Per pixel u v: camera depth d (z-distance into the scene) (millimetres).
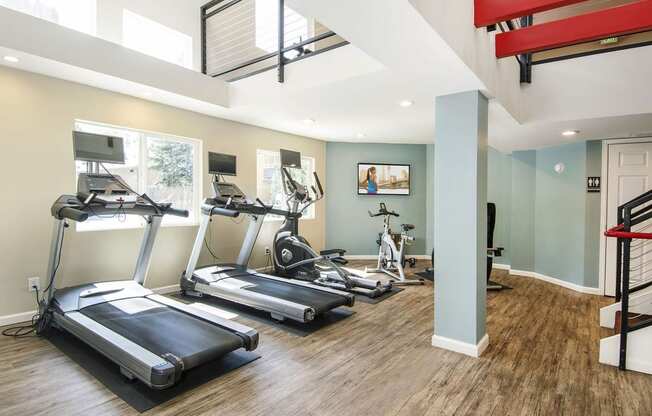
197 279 4238
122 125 3949
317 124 5199
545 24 2559
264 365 2619
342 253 5066
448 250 2939
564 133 4402
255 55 6008
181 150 4688
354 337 3182
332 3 1591
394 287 4992
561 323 3617
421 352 2879
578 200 5004
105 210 3041
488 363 2693
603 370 2584
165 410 2043
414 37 1907
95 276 3822
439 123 2998
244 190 5344
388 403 2150
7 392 2203
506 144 5320
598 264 4805
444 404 2145
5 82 3186
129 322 2742
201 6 5246
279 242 5250
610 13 2232
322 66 3320
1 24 2738
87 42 3232
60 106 3506
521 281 5531
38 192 3393
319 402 2150
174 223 4586
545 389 2320
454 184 2898
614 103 3447
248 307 3979
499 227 6453
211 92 4234
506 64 3223
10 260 3254
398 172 7168
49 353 2725
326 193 6996
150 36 4852
